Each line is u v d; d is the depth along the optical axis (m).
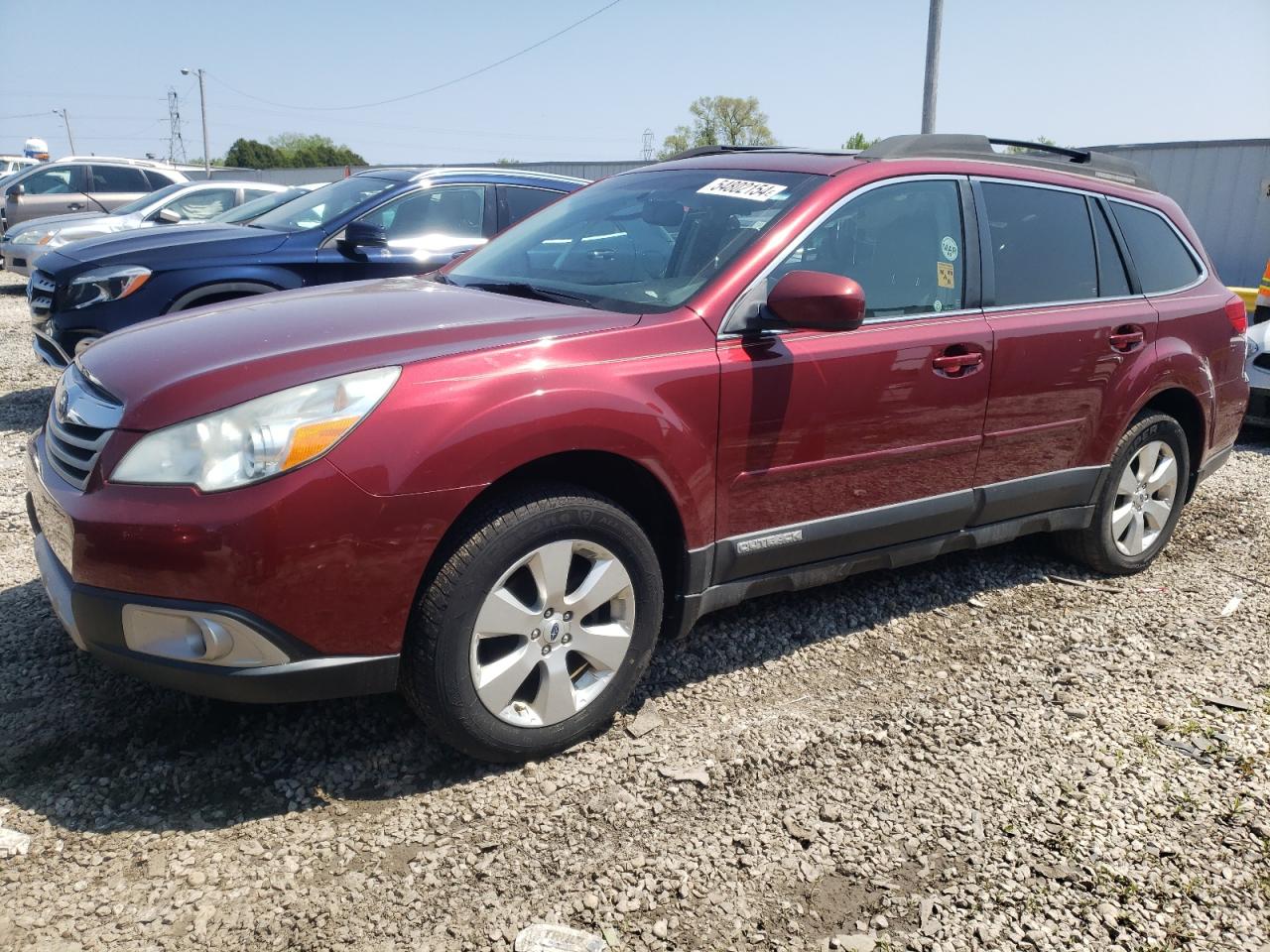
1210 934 2.30
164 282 6.06
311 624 2.43
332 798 2.67
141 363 2.72
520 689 2.88
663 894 2.36
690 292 3.12
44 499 2.69
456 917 2.26
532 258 3.78
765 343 3.11
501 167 7.94
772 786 2.80
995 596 4.23
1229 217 13.30
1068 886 2.44
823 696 3.31
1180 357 4.34
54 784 2.66
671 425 2.87
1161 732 3.15
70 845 2.44
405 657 2.62
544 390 2.66
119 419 2.51
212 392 2.46
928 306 3.54
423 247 6.87
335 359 2.57
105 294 5.98
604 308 3.14
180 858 2.41
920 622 3.94
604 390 2.75
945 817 2.69
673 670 3.44
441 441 2.50
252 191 12.65
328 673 2.49
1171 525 4.62
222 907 2.26
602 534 2.81
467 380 2.59
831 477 3.31
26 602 3.71
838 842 2.57
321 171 33.56
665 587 3.13
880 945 2.23
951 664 3.58
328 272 6.51
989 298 3.72
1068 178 4.16
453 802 2.67
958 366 3.53
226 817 2.57
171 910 2.24
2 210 15.95
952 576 4.42
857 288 2.91
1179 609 4.16
